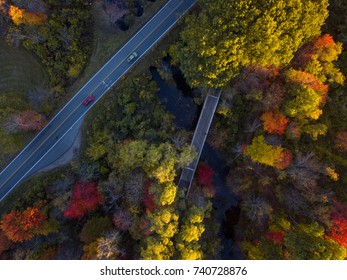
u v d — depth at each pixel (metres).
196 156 50.25
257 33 41.72
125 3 57.38
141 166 49.78
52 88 58.12
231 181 52.97
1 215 56.66
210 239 50.38
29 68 58.88
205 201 49.56
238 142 50.97
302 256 41.62
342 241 42.38
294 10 40.88
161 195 43.91
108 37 58.84
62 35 56.44
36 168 58.91
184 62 49.25
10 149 58.38
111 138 55.06
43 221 50.28
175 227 44.09
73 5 58.06
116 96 58.16
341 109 47.09
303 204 46.41
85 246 46.69
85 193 50.53
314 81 43.19
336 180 46.62
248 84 46.38
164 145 48.25
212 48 43.47
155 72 58.66
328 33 47.81
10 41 57.19
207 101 52.16
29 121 55.81
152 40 58.22
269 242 47.50
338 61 47.38
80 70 58.31
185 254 42.97
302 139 47.88
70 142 59.38
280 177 46.38
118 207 50.06
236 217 55.66
